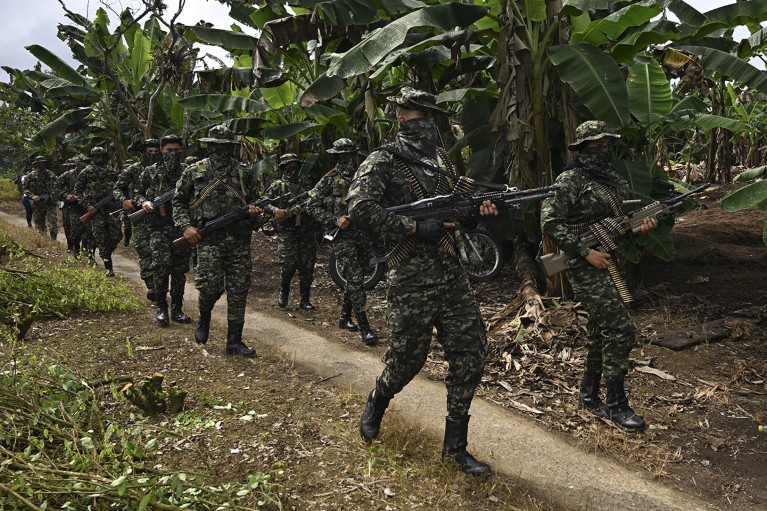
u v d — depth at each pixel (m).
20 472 2.60
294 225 7.05
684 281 7.41
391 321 3.31
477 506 3.05
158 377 3.89
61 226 15.69
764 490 3.40
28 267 7.17
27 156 20.30
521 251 7.51
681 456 3.75
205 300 5.30
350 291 5.98
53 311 6.21
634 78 7.02
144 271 7.31
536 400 4.53
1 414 3.23
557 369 5.08
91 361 4.88
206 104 9.99
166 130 13.62
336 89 6.34
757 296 6.67
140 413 3.85
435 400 4.49
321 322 6.78
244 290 5.27
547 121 7.02
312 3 6.70
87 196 8.68
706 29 6.55
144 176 6.38
